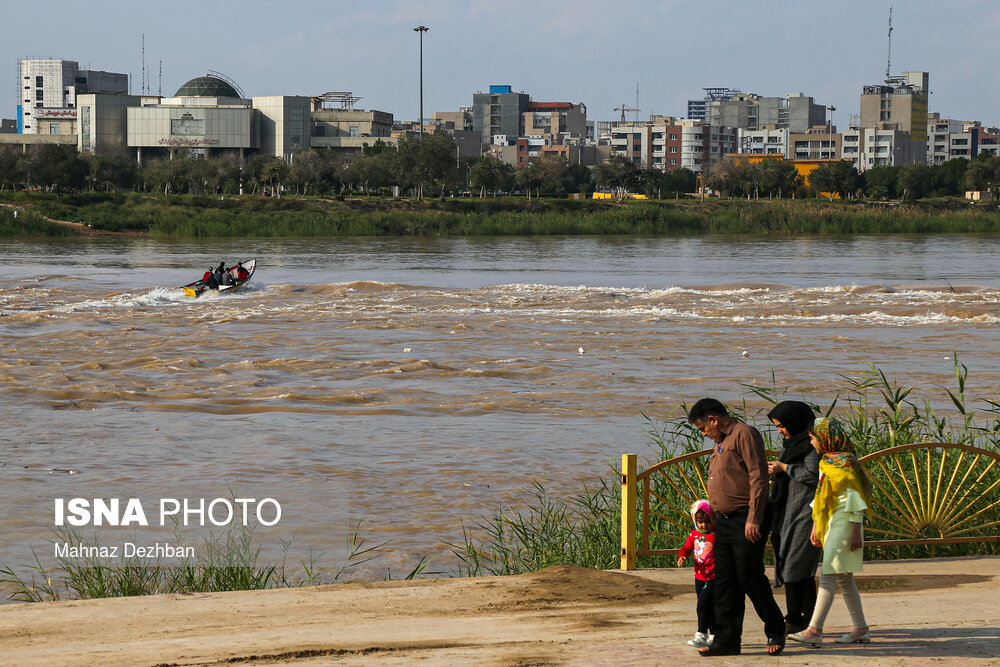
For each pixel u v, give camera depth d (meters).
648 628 8.81
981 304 43.19
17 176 149.75
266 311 41.94
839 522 8.30
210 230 108.12
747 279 57.09
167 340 33.25
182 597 10.14
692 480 13.41
